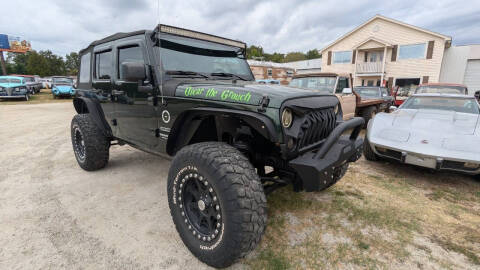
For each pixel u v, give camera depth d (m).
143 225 2.46
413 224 2.52
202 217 1.94
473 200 3.05
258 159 2.30
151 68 2.50
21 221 2.50
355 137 2.45
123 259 2.00
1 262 1.94
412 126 3.77
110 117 3.35
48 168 4.03
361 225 2.49
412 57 20.59
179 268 1.91
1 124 8.22
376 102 8.38
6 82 16.45
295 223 2.51
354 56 23.25
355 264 1.99
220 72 2.98
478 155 3.03
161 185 3.36
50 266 1.91
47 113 10.93
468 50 20.45
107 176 3.67
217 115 2.17
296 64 34.50
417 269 1.95
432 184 3.49
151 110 2.57
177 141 2.46
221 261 1.78
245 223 1.65
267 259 2.01
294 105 1.88
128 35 2.84
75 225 2.45
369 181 3.57
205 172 1.77
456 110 4.34
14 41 34.22
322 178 1.86
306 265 1.96
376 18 21.52
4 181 3.48
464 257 2.08
